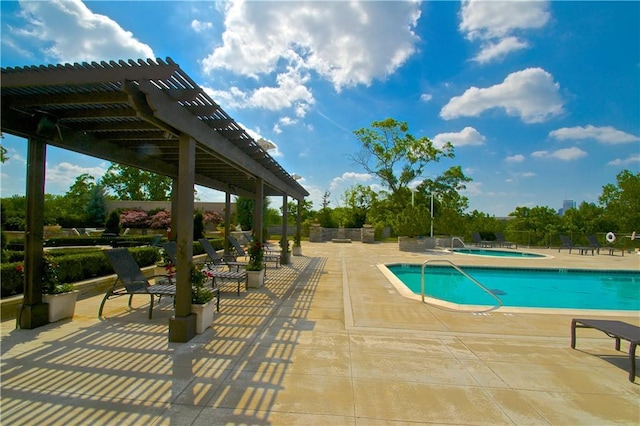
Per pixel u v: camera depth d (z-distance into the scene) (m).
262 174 8.00
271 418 2.36
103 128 4.70
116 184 35.56
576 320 3.90
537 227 25.34
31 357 3.38
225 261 8.68
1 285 4.82
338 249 17.44
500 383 2.97
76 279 6.24
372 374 3.09
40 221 4.42
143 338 3.97
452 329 4.52
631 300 8.53
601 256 16.17
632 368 3.06
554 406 2.61
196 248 10.73
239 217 23.12
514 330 4.52
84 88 3.55
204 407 2.48
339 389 2.79
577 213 25.53
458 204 30.80
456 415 2.45
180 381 2.89
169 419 2.32
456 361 3.45
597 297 8.84
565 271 11.48
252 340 3.93
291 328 4.40
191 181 4.11
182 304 3.94
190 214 4.07
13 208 21.39
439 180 29.98
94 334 4.08
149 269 7.90
